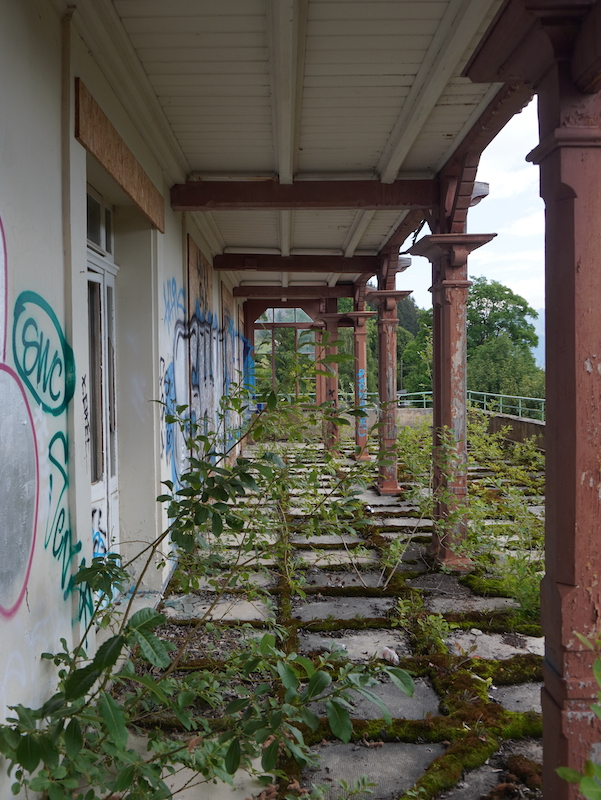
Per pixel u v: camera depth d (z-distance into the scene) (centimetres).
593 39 188
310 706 298
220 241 798
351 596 458
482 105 398
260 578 490
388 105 395
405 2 285
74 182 257
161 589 437
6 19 197
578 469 203
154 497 436
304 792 237
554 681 209
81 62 269
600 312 202
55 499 237
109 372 423
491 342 3259
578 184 201
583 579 203
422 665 342
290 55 312
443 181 503
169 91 368
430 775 244
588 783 97
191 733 267
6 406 193
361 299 1158
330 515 330
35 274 221
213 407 827
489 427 1322
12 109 202
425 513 546
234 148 455
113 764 218
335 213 670
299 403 262
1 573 188
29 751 151
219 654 336
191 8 284
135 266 433
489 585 471
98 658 152
